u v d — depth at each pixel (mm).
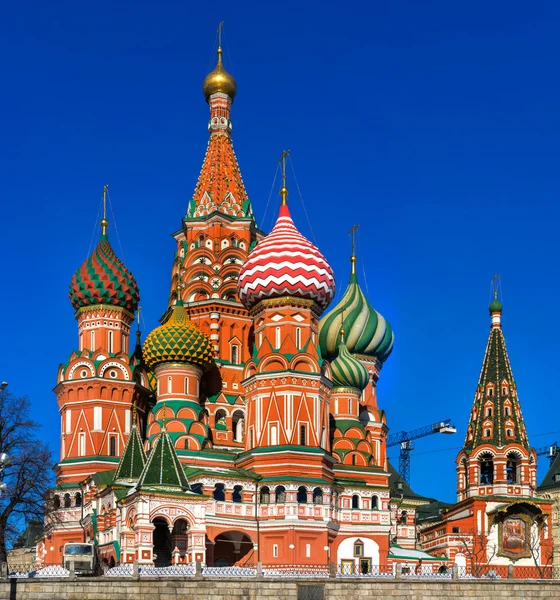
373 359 127000
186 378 105750
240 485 97812
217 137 123500
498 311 120125
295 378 101625
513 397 115688
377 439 119750
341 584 70125
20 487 85562
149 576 68125
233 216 118562
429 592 71250
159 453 90312
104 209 116250
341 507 103562
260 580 69062
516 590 72500
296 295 104312
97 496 99062
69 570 71562
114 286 111875
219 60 125938
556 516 144625
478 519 110125
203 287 114500
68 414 109438
